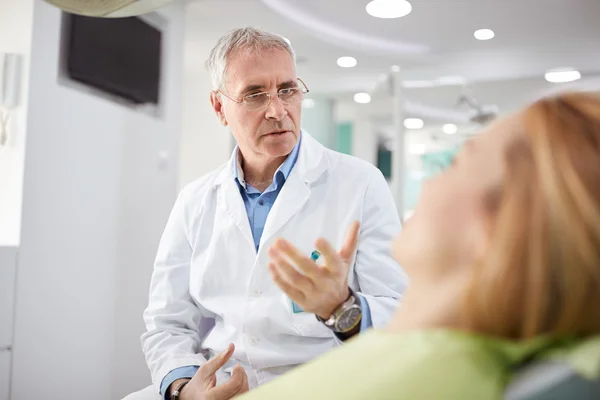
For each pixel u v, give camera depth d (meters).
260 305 1.36
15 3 2.23
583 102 0.39
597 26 3.53
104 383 2.60
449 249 0.41
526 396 0.34
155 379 1.38
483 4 3.20
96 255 2.56
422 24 3.57
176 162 3.21
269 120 1.41
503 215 0.38
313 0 3.25
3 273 2.07
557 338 0.36
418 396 0.36
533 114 0.40
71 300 2.40
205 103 4.40
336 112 4.35
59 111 2.33
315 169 1.47
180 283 1.54
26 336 2.18
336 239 1.41
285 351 1.34
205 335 1.63
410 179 3.95
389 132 4.14
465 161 0.43
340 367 0.42
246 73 1.42
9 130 2.20
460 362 0.37
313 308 0.90
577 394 0.34
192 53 4.04
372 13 3.42
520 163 0.38
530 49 3.97
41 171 2.24
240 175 1.50
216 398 1.16
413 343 0.40
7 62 2.18
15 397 2.13
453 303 0.40
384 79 4.05
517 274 0.36
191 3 3.24
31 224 2.20
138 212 2.86
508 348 0.37
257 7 3.27
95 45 2.54
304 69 4.32
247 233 1.43
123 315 2.74
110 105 2.65
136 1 1.43
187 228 1.57
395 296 1.31
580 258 0.34
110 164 2.65
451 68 4.05
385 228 1.42
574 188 0.35
